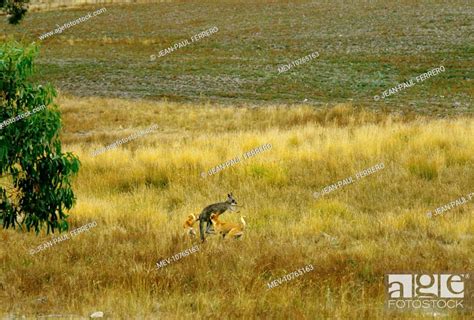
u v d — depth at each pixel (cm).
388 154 7844
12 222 4128
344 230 5338
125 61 16838
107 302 3450
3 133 3791
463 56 16038
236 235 4912
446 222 5447
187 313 3297
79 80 14988
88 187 7138
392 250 4578
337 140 8369
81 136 10575
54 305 3497
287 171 7350
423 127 8838
